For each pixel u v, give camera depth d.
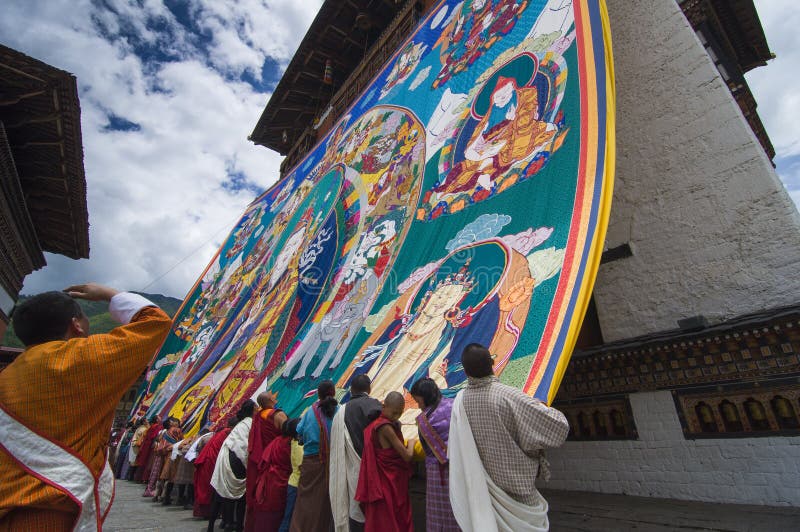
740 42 9.92
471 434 2.13
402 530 2.64
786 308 4.12
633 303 5.81
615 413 5.45
